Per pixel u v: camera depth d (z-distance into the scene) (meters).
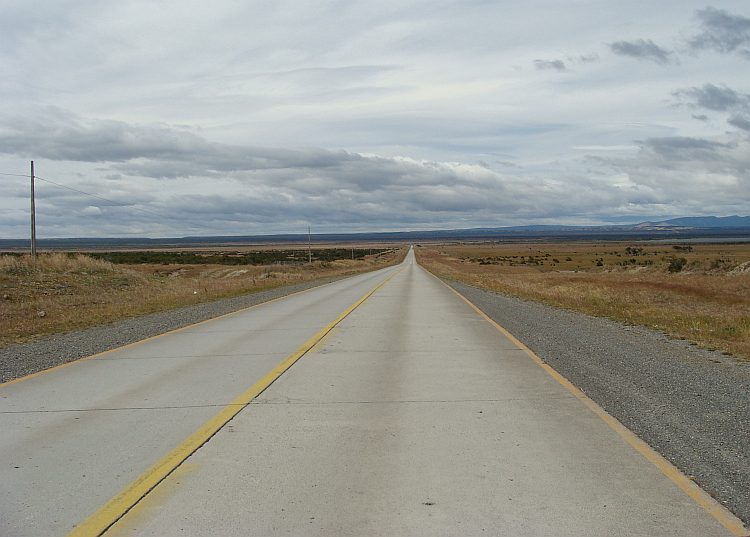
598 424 5.34
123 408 6.04
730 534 3.30
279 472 4.23
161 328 12.93
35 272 25.14
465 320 13.84
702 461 4.43
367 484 4.00
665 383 7.07
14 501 3.80
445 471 4.23
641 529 3.37
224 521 3.48
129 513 3.61
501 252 172.12
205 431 5.21
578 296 23.97
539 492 3.86
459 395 6.47
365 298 21.12
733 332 13.34
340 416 5.67
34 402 6.32
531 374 7.56
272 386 7.00
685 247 164.25
